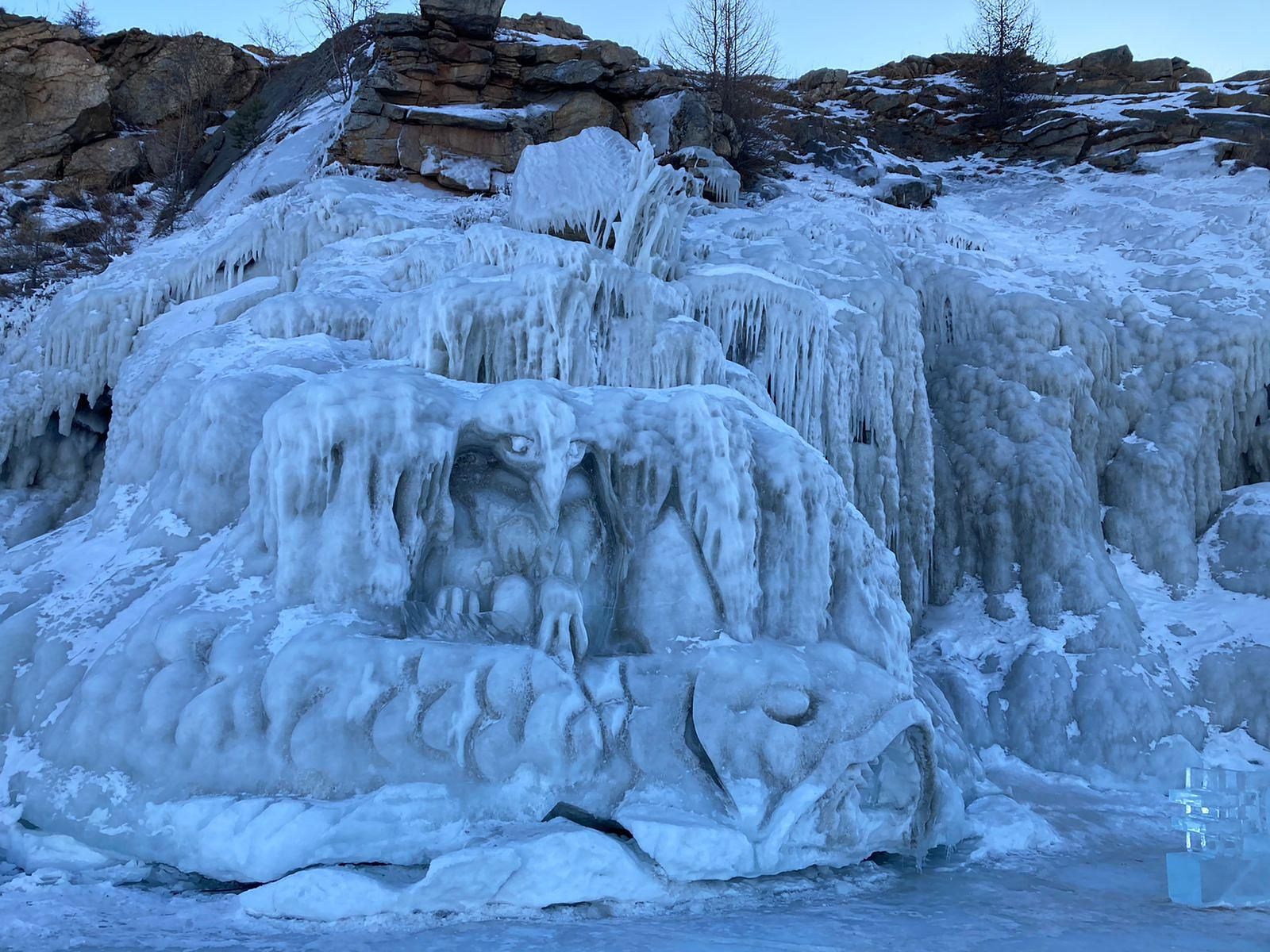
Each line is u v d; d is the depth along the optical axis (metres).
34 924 6.27
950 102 32.53
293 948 6.07
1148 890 8.38
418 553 8.64
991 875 8.75
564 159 15.06
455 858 6.81
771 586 9.25
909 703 8.72
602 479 9.23
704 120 23.09
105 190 26.33
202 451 9.94
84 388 14.43
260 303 13.69
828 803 8.23
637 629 8.95
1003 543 14.62
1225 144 26.94
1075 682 12.96
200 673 7.96
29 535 13.83
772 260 15.05
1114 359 16.45
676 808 7.82
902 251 18.38
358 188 18.52
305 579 8.33
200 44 30.45
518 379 9.88
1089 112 30.80
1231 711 12.88
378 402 8.53
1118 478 15.65
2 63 26.70
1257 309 16.84
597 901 7.21
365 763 7.43
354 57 25.81
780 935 6.70
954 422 15.83
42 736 8.37
